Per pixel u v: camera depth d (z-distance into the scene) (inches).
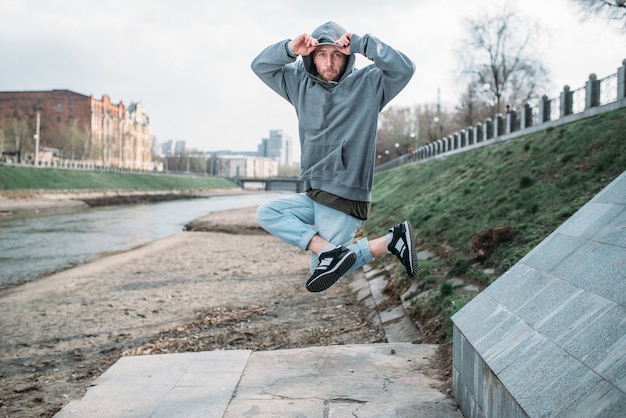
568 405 81.8
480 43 1520.7
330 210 112.5
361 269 514.9
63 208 2087.8
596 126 466.6
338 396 161.2
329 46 109.1
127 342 328.8
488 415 117.7
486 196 472.1
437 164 1036.5
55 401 234.4
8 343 333.7
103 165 3634.4
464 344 142.9
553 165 439.5
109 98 4252.0
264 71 116.0
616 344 84.0
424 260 393.7
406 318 307.1
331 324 341.4
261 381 178.2
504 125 994.7
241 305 414.9
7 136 2928.2
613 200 133.6
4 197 1911.9
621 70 572.1
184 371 190.5
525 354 107.0
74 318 396.8
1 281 601.0
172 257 730.8
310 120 112.3
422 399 156.3
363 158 110.3
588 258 119.0
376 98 109.1
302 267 608.1
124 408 157.4
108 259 728.3
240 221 1346.0
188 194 3823.8
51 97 3880.4
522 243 309.9
